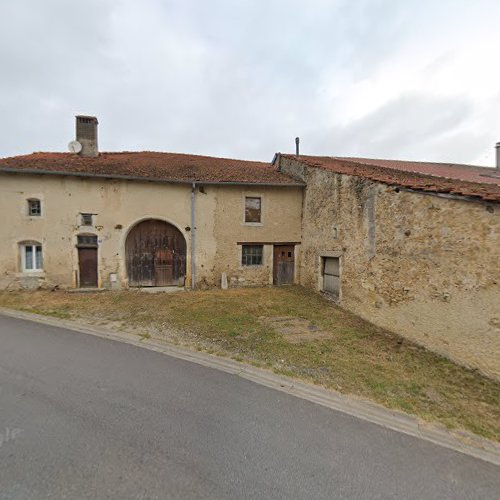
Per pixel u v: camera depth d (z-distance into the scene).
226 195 10.18
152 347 4.83
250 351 4.75
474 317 4.25
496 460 2.53
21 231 8.93
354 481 2.20
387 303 6.01
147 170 10.16
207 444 2.54
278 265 10.72
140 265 9.85
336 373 4.08
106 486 2.05
